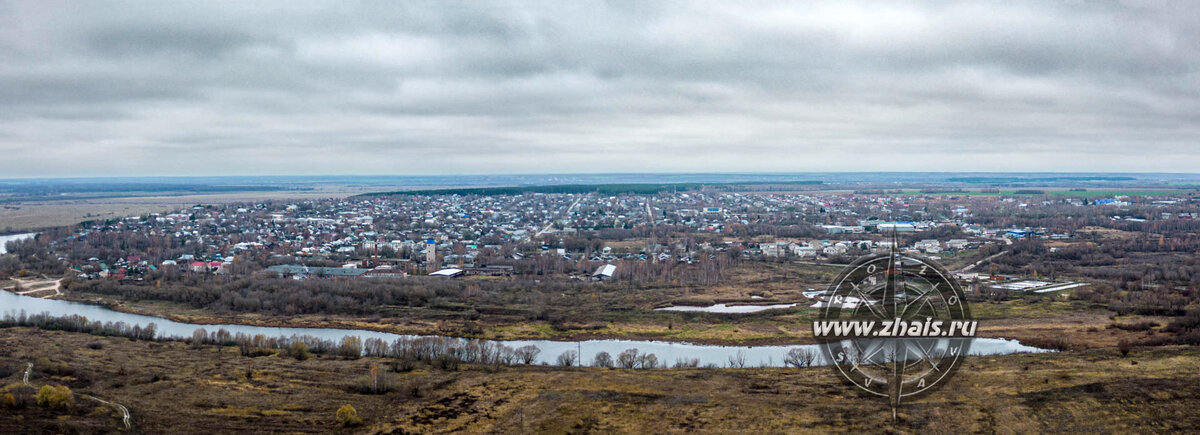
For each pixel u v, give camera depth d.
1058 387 184.62
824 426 165.00
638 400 189.75
